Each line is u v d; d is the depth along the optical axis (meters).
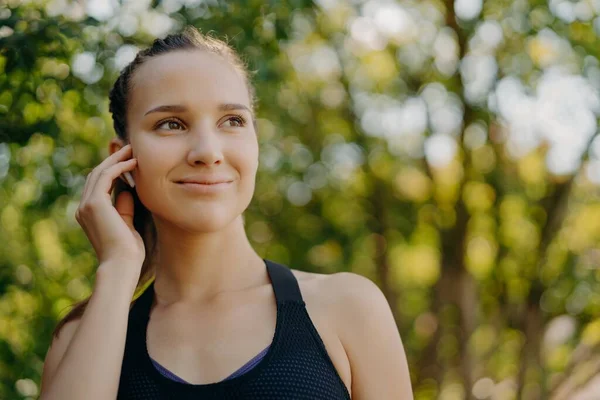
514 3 5.78
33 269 4.43
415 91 6.53
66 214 5.08
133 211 2.02
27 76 2.93
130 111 1.89
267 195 6.77
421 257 7.45
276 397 1.72
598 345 6.42
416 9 6.29
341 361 1.83
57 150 3.92
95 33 3.19
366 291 1.90
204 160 1.77
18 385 3.68
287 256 6.95
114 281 1.83
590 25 5.65
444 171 6.83
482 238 6.97
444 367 6.99
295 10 3.91
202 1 3.29
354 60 6.59
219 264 1.90
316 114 6.81
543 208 6.59
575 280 6.57
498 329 6.84
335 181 6.88
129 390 1.79
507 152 6.46
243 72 1.95
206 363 1.79
